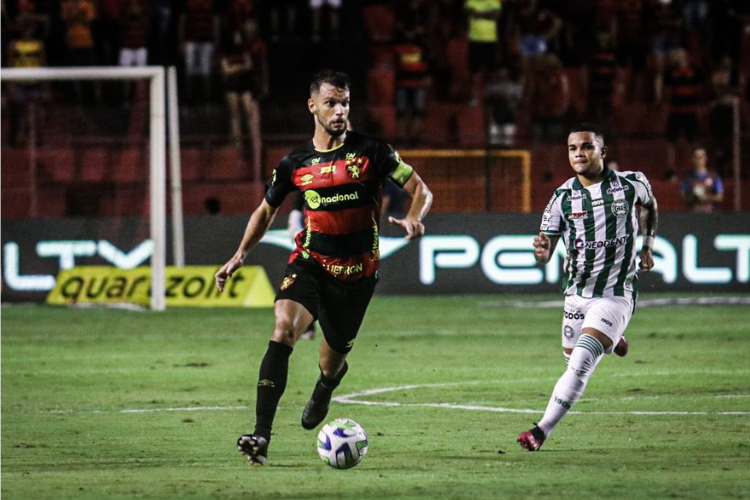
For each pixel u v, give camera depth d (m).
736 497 19.59
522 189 69.75
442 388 34.44
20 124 70.62
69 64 77.00
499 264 67.31
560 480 21.25
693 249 66.88
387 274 67.19
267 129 72.25
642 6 83.50
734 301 63.25
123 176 71.19
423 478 21.62
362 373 37.88
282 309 22.44
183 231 66.12
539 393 33.31
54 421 29.09
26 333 50.84
